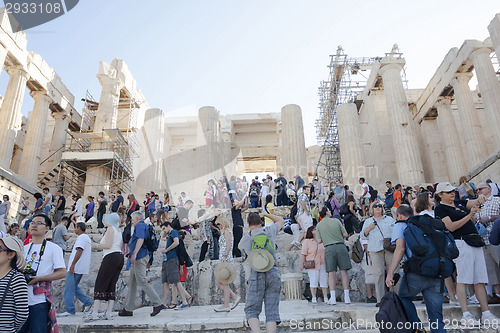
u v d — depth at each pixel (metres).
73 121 29.42
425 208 5.37
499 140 19.98
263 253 4.78
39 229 4.29
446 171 27.47
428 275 4.11
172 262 7.48
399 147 24.16
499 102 20.53
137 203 14.98
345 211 11.10
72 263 6.84
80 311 8.49
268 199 10.98
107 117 25.84
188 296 7.80
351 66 32.12
